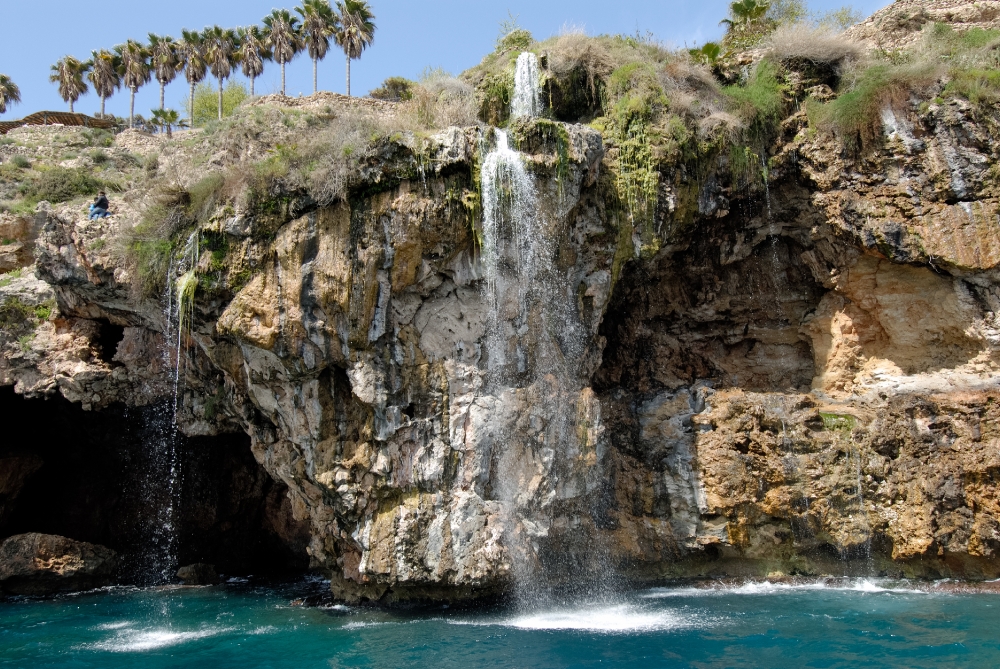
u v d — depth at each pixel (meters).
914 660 11.30
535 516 14.98
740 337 20.45
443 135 14.90
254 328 14.64
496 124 20.06
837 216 17.92
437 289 15.38
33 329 19.39
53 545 19.47
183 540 21.59
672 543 17.19
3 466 20.89
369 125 15.66
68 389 18.84
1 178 25.08
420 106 18.20
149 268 16.09
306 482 15.98
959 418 16.19
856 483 16.64
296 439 15.47
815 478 16.72
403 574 14.41
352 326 14.74
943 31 19.84
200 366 18.64
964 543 15.72
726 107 18.75
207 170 17.33
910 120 17.64
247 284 14.91
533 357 15.57
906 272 18.05
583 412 15.79
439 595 15.21
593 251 16.80
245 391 16.38
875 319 18.72
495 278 15.24
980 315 17.20
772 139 18.89
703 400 17.70
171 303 16.03
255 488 22.38
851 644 12.16
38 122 34.09
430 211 14.64
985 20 20.97
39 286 19.67
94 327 19.42
